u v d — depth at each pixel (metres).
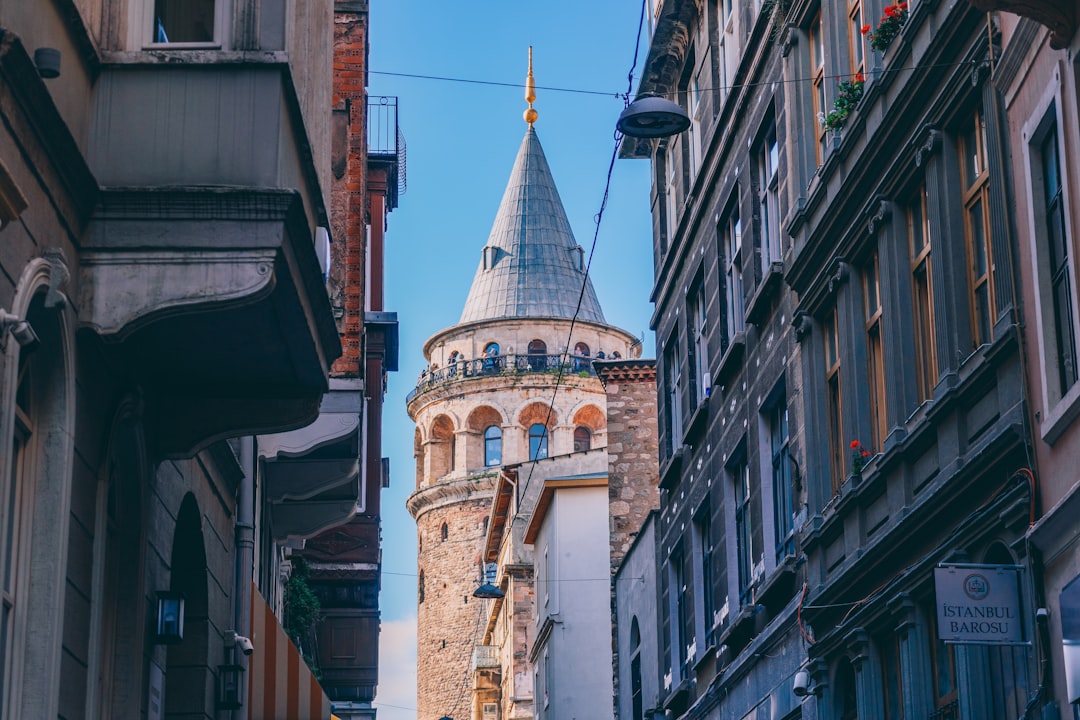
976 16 12.93
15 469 9.38
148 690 12.59
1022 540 11.66
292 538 23.66
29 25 8.86
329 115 14.35
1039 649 11.18
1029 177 11.52
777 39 20.00
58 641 9.41
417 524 96.38
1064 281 11.10
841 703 16.73
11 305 8.56
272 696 18.66
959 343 13.34
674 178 29.25
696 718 25.42
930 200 13.90
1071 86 10.49
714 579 23.94
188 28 10.59
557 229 98.75
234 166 10.21
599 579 47.19
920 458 14.27
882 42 15.14
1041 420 11.40
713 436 24.17
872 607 15.05
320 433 19.05
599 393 93.12
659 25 27.33
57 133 9.01
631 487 38.22
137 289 9.93
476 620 90.69
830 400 17.39
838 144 16.53
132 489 11.91
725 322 23.73
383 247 28.69
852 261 16.25
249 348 11.59
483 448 93.56
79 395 10.09
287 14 10.57
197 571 14.85
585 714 45.84
